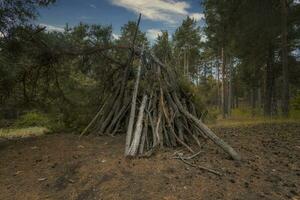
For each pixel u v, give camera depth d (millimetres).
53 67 8758
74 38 8492
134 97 6582
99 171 4500
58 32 8312
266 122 11992
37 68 8523
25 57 7918
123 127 7758
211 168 4711
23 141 7680
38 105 9266
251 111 27375
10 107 8953
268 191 3963
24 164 5555
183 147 6051
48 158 5723
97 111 8594
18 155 6195
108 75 9180
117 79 8766
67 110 9039
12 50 7363
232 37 15008
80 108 8922
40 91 9102
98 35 8664
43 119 11719
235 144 6816
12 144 7410
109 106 8086
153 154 5344
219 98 38469
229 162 5105
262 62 18078
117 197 3744
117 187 3973
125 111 7719
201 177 4293
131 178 4191
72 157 5531
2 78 7164
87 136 7551
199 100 8227
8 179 4879
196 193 3793
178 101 6855
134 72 8352
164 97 7035
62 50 8094
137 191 3850
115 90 8453
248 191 3920
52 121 9453
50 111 9539
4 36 7258
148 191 3840
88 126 7746
